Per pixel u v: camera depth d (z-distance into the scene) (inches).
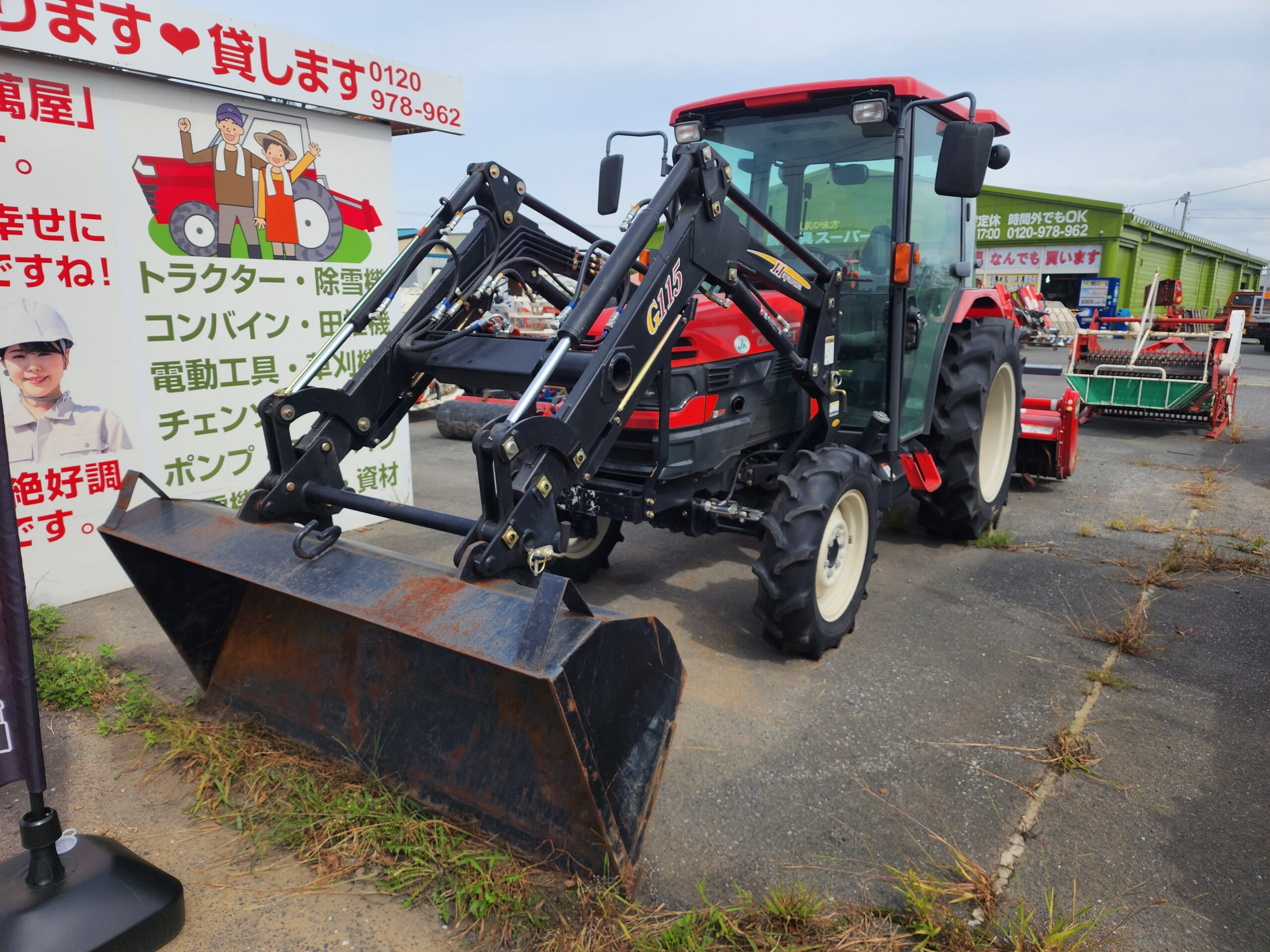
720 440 135.9
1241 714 116.5
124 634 146.5
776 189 159.0
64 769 105.7
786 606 123.7
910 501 229.5
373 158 200.7
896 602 158.1
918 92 139.0
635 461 130.6
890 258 146.1
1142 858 87.7
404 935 78.7
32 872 76.7
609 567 178.2
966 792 99.3
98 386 160.4
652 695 84.5
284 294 187.6
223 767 101.4
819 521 124.8
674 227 107.0
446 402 331.3
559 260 132.3
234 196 175.5
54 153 149.1
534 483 86.9
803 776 103.0
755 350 143.3
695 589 166.7
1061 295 1032.2
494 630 72.4
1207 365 314.8
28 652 74.4
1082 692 123.0
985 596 160.9
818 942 76.3
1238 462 275.6
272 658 109.5
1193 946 76.0
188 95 165.0
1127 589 163.0
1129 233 1004.6
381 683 99.9
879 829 93.0
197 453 177.5
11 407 149.7
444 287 119.2
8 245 145.9
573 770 83.8
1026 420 234.2
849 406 157.5
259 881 86.2
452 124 212.4
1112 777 101.7
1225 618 148.5
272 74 172.9
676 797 99.0
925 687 125.3
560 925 78.0
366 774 98.1
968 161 114.6
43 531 156.3
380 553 87.4
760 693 123.6
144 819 96.0
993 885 83.6
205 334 175.2
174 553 95.7
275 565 88.6
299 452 104.5
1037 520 212.4
